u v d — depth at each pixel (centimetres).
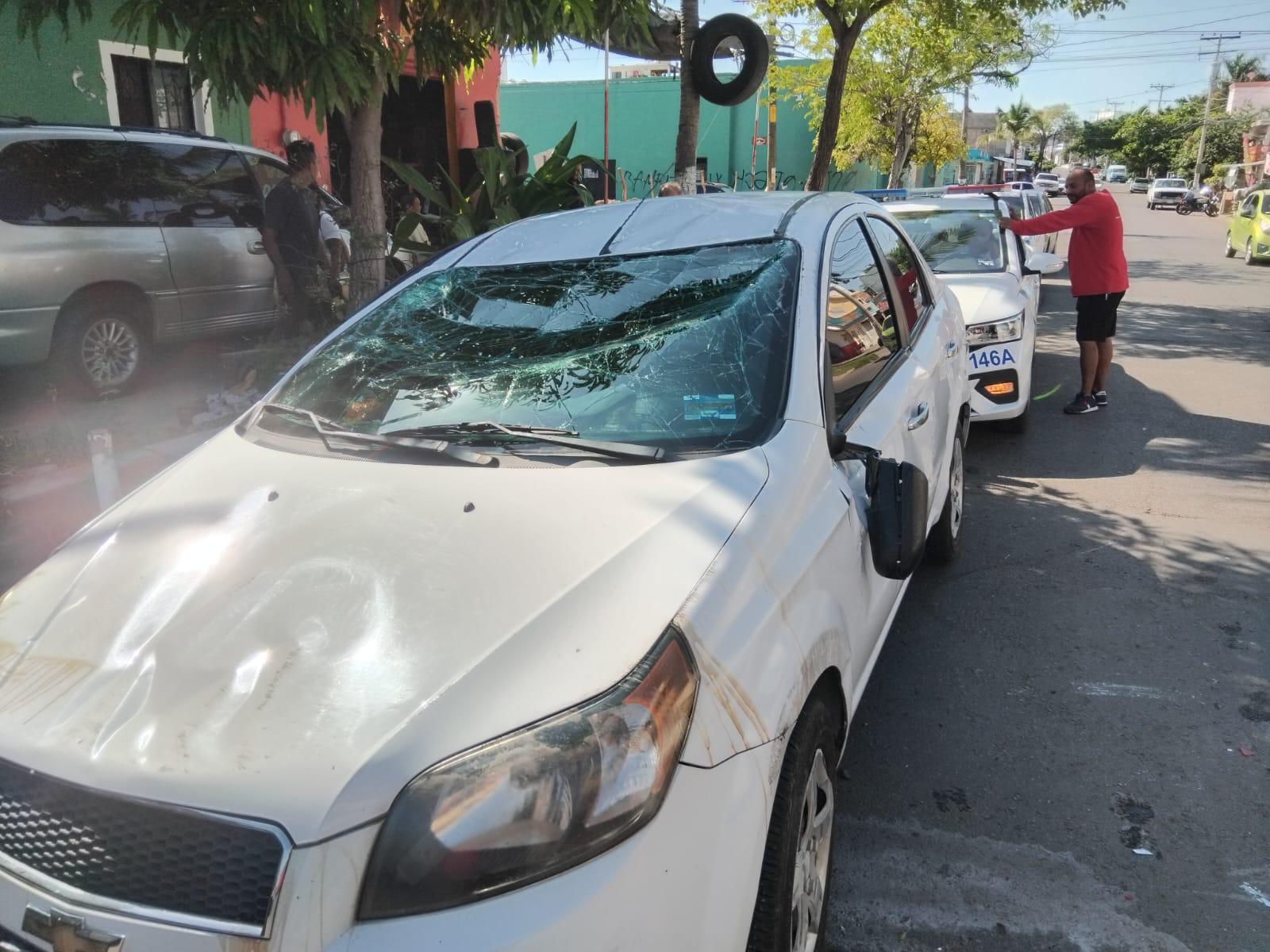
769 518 222
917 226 805
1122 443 706
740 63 827
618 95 2942
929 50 1994
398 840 153
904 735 351
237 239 735
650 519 211
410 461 244
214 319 725
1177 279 1811
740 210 337
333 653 178
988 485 619
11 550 447
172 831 157
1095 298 758
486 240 350
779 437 247
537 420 260
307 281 736
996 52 2217
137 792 160
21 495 475
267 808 154
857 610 262
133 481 509
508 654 175
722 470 230
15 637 202
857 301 336
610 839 159
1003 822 304
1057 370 963
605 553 200
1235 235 2255
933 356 402
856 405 302
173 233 688
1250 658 398
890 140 2597
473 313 306
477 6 573
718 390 261
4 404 635
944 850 291
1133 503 580
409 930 149
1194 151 7506
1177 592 459
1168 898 270
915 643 417
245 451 265
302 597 194
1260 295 1556
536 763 159
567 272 315
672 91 2897
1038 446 703
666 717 171
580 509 215
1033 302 746
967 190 1060
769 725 192
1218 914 264
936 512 411
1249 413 785
